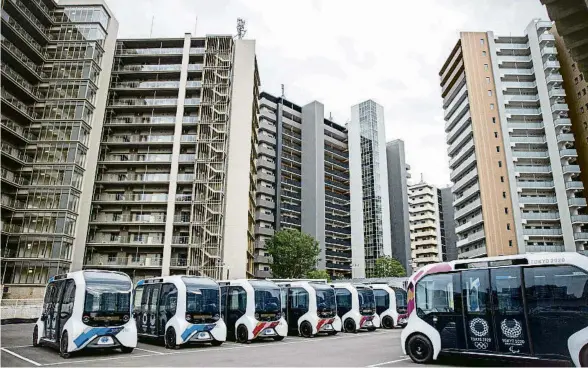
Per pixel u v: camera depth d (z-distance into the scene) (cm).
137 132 5894
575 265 1031
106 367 1187
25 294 4244
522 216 5900
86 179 5175
